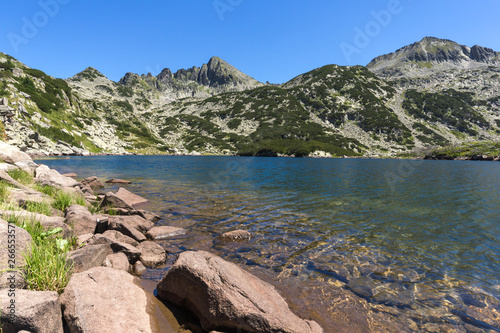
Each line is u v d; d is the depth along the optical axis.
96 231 9.14
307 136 166.88
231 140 173.50
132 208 13.77
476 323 5.18
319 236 10.36
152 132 191.38
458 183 27.58
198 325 5.05
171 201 17.02
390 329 4.98
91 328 3.88
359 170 46.72
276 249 8.95
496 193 20.98
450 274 7.22
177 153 150.00
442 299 6.00
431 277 7.04
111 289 4.95
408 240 9.95
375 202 17.16
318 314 5.38
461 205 16.33
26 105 98.94
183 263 5.54
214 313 4.79
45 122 99.25
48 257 4.93
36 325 3.41
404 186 25.14
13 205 7.58
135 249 7.68
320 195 19.81
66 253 5.49
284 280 6.77
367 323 5.14
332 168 52.12
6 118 78.25
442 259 8.21
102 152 116.06
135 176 32.72
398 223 12.27
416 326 5.08
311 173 39.94
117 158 85.75
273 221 12.52
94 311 4.16
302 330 4.69
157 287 5.94
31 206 8.11
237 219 12.82
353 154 138.88
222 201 17.20
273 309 4.93
